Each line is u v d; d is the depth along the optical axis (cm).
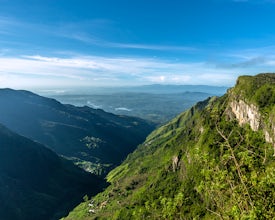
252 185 1300
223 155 1423
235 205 1317
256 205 1263
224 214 1353
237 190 1335
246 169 1348
